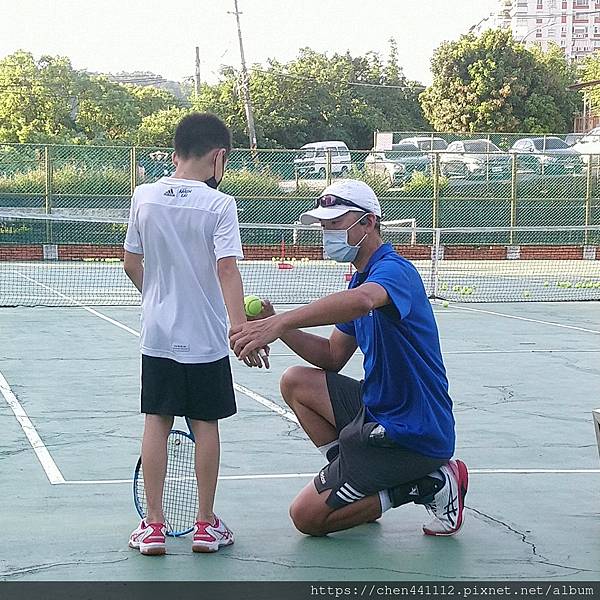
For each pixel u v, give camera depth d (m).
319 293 21.20
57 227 30.30
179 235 4.80
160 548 4.78
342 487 4.96
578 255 32.69
